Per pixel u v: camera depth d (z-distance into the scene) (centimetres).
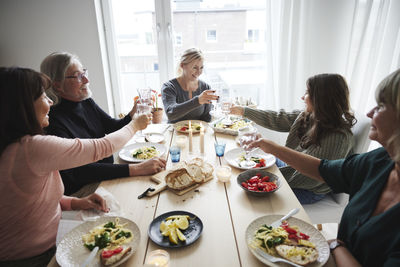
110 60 266
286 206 109
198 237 91
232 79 287
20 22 237
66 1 233
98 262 84
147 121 138
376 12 219
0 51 244
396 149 78
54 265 84
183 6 261
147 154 153
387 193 86
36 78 94
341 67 247
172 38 266
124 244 89
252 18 266
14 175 91
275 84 264
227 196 117
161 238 93
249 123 201
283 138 268
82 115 164
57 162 97
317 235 91
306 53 245
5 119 87
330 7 231
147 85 288
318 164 115
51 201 104
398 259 71
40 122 100
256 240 89
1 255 98
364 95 238
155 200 115
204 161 146
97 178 132
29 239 100
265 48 274
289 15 235
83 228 96
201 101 194
